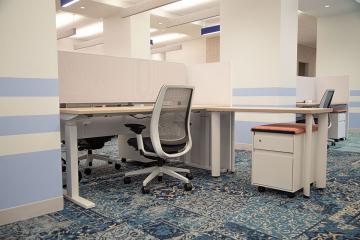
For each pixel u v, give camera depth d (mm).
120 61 3094
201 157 3594
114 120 3045
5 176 1945
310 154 2498
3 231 1861
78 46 10602
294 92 4812
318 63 7723
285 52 4570
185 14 8094
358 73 7195
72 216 2102
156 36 11016
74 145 2406
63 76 2701
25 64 1996
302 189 2660
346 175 3227
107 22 7617
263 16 4625
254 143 2639
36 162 2076
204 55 11039
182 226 1945
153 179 3045
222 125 3375
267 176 2574
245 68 4871
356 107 7285
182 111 2697
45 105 2100
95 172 3410
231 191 2666
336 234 1817
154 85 3385
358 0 6387
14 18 1941
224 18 5098
